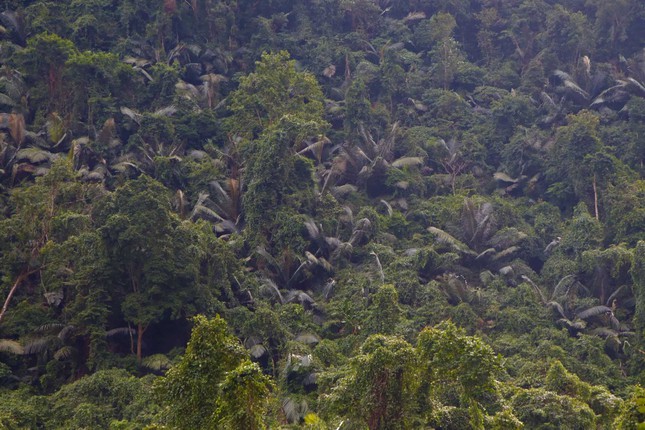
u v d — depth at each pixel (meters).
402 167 64.62
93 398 36.28
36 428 34.94
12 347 39.41
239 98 61.84
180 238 43.50
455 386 29.91
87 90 61.06
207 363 25.34
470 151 69.75
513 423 27.86
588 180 60.53
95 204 46.25
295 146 56.72
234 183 55.41
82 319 40.38
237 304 45.78
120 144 59.03
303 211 54.16
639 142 67.31
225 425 23.39
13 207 50.69
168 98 64.88
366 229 55.09
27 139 57.62
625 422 24.11
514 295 50.75
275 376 40.56
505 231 57.25
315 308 47.81
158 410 33.50
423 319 45.88
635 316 47.09
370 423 28.31
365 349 30.67
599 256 51.31
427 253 53.00
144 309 40.91
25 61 62.75
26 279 45.59
